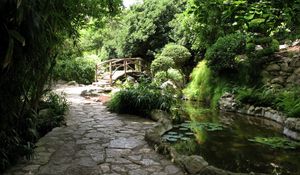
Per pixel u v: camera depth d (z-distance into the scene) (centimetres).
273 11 265
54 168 293
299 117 554
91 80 1233
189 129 527
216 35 858
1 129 269
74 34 404
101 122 503
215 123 589
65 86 1038
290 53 787
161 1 1185
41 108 500
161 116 529
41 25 243
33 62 276
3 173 276
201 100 902
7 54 197
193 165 300
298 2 238
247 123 605
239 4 270
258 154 402
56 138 396
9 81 255
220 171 285
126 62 1174
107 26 1348
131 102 579
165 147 347
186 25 723
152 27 1166
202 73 946
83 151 346
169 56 1044
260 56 791
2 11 205
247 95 727
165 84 935
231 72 845
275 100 665
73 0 370
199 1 289
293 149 427
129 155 337
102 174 282
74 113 578
